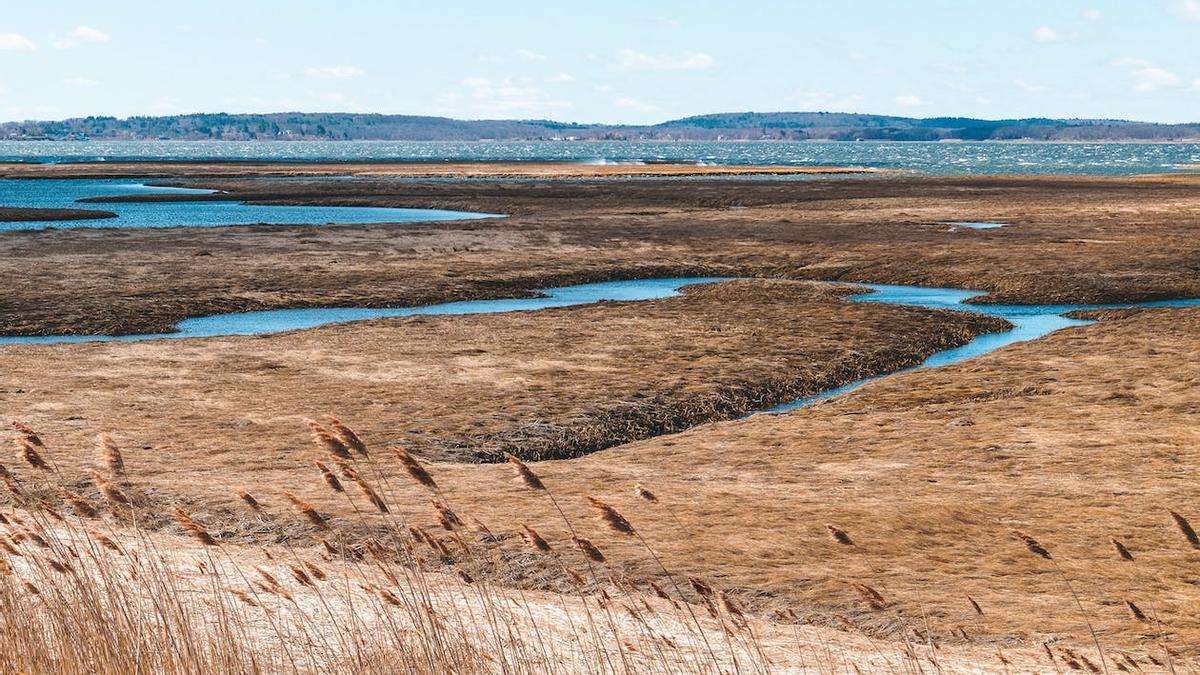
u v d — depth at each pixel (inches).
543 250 2947.8
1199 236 3225.9
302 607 531.5
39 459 333.4
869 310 2036.2
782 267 2748.5
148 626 373.1
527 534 308.0
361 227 3469.5
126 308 1990.7
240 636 424.5
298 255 2760.8
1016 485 924.6
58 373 1395.2
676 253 2940.5
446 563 689.0
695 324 1852.9
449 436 1131.3
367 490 295.0
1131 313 2066.9
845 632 588.7
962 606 633.0
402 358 1534.2
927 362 1659.7
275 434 1107.9
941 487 920.9
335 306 2148.1
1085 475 958.4
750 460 1041.5
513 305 2222.0
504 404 1269.7
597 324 1846.7
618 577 666.8
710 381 1418.6
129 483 877.2
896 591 659.4
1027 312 2166.6
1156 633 586.6
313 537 752.3
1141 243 3056.1
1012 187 5866.1
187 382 1360.7
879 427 1173.7
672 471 994.1
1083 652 553.9
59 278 2289.6
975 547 753.0
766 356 1589.6
